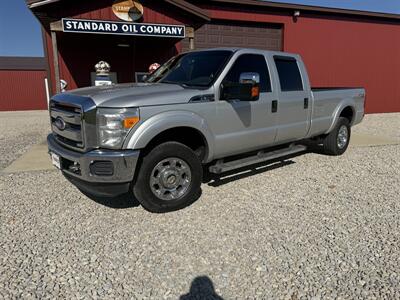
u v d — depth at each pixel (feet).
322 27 41.24
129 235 10.63
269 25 39.11
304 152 22.58
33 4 22.26
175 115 11.76
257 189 14.85
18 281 8.25
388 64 46.29
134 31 24.99
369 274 8.53
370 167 18.60
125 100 10.98
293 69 17.19
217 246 9.93
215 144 13.38
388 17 43.80
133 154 10.89
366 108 46.32
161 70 16.42
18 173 17.39
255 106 14.67
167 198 12.31
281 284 8.15
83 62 34.04
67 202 13.39
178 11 27.43
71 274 8.54
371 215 12.09
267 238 10.39
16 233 10.77
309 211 12.43
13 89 75.20
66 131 11.82
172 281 8.29
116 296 7.72
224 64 13.71
